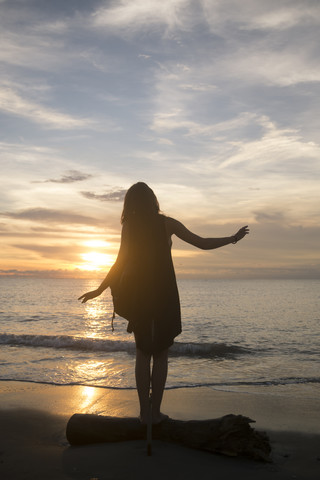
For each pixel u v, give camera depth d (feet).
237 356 29.45
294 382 19.58
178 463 7.89
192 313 77.51
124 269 9.04
